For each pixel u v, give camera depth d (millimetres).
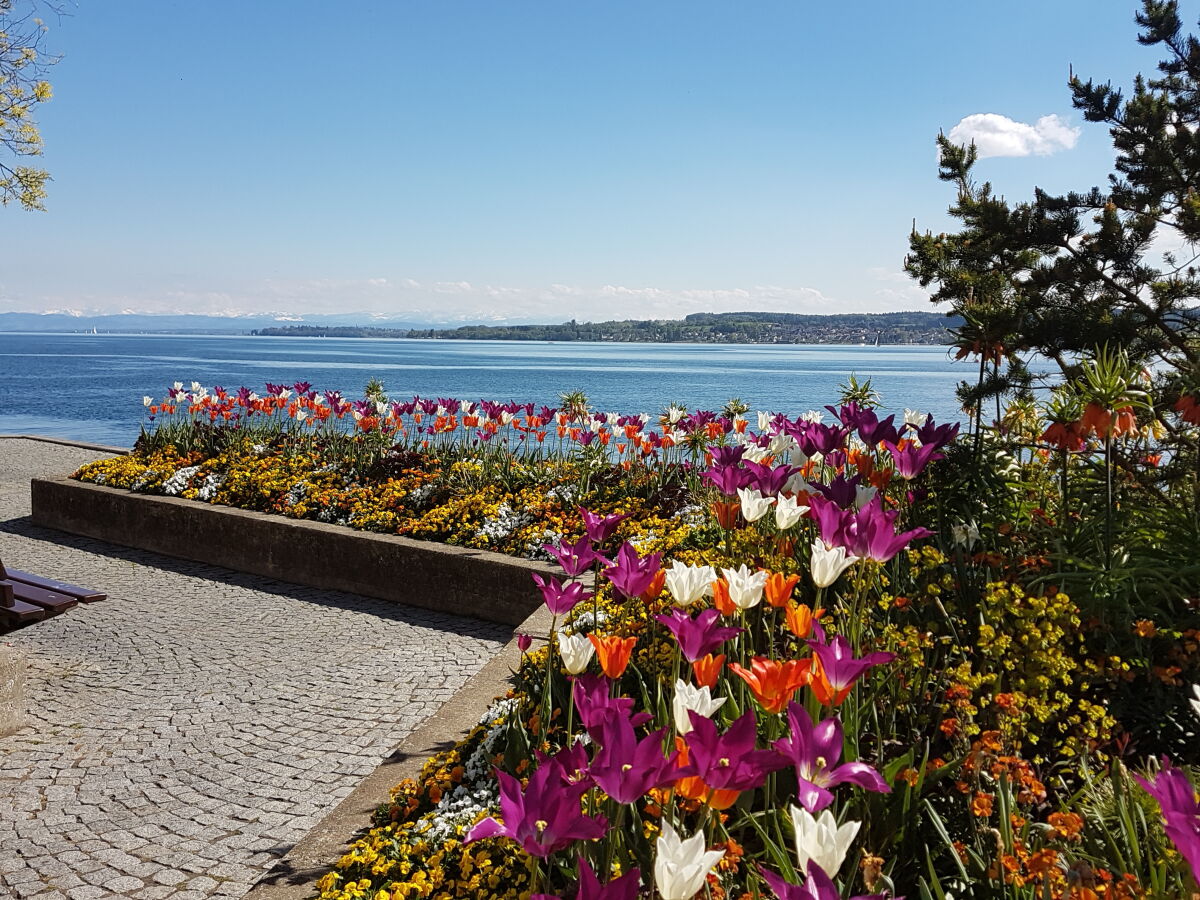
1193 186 6527
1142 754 3254
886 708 3291
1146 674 3568
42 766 5184
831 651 2137
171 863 4145
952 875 2541
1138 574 3967
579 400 10570
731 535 4879
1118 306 6477
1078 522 4727
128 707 6047
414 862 3322
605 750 1725
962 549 4461
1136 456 5414
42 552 10688
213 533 10148
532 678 4352
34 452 18344
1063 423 4531
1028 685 3262
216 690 6348
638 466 9617
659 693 2809
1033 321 6191
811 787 1695
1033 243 6453
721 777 1694
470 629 7867
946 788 2900
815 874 1407
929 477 5141
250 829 4445
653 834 2521
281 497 10375
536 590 7789
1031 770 3000
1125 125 6691
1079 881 1914
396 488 9969
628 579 2992
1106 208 6371
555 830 1668
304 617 8219
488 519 8938
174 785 4922
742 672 2168
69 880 4016
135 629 7797
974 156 7383
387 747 5379
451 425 10961
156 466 11773
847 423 5324
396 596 8719
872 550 2855
